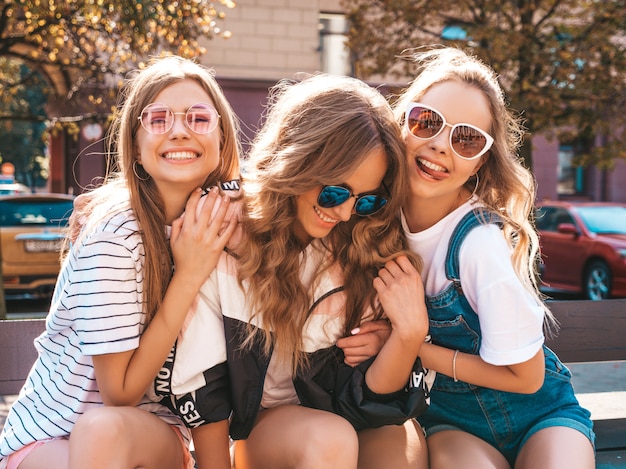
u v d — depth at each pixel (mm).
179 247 2062
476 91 2238
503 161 2299
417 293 2174
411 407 2180
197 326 2113
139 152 2152
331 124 2062
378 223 2225
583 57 8766
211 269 2070
